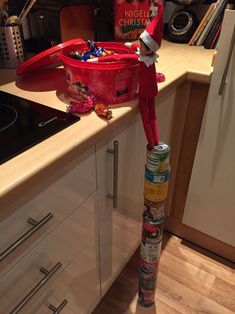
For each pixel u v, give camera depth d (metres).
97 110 0.72
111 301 1.24
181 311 1.21
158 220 0.93
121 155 0.86
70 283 0.86
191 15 1.30
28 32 1.14
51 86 0.89
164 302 1.24
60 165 0.59
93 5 1.15
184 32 1.31
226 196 1.22
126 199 1.03
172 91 1.06
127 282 1.31
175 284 1.31
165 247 1.48
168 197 1.43
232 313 1.20
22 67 0.90
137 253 1.43
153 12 1.23
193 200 1.33
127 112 0.76
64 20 1.05
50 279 0.75
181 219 1.46
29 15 1.11
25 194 0.55
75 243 0.81
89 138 0.64
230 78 0.99
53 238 0.70
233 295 1.27
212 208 1.29
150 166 0.83
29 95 0.83
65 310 0.90
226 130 1.09
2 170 0.53
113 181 0.87
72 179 0.68
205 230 1.38
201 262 1.41
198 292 1.28
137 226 1.23
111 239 1.03
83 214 0.79
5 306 0.63
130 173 0.98
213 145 1.15
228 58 0.95
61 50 0.87
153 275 1.08
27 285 0.68
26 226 0.60
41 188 0.60
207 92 1.08
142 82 0.76
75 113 0.72
